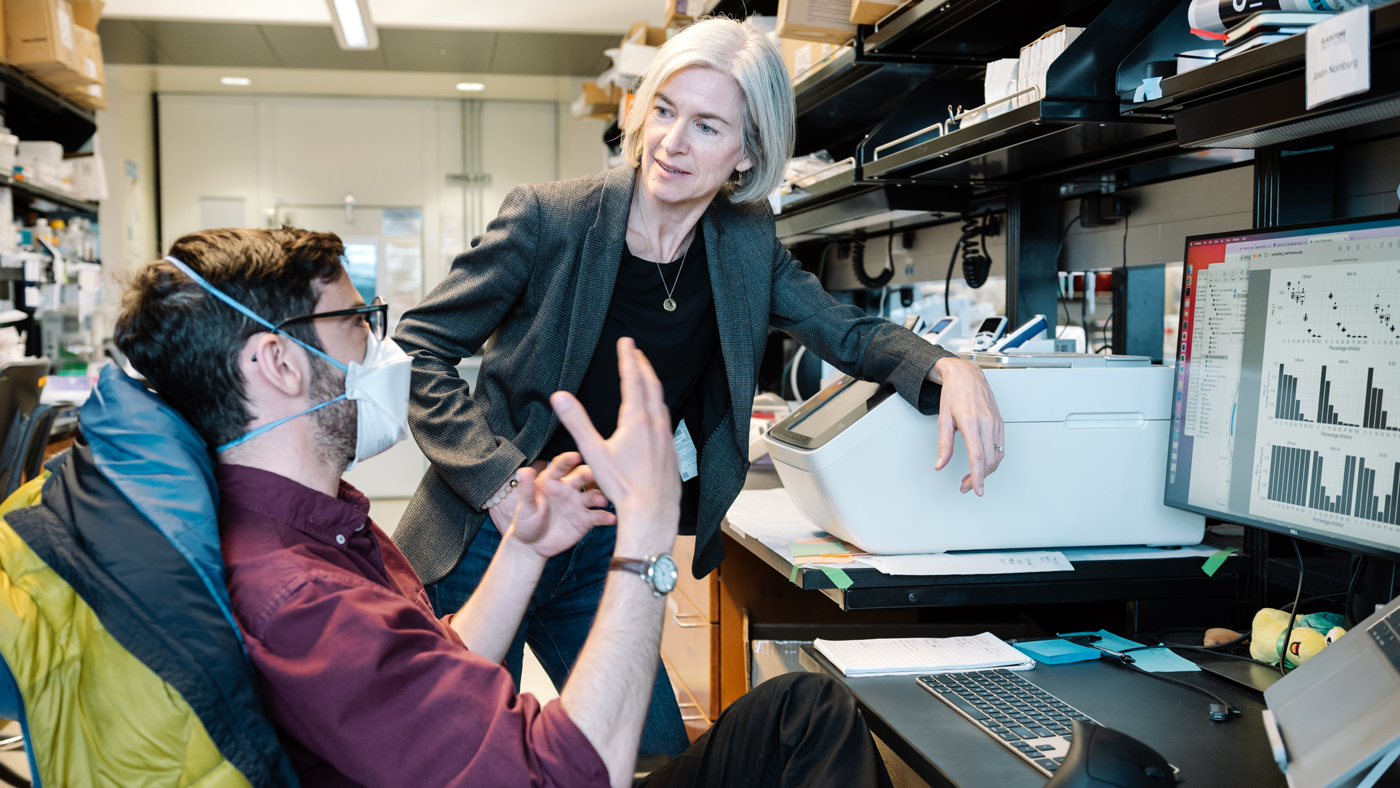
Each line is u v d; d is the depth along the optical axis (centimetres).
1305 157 144
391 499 645
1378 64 92
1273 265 124
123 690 69
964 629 169
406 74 631
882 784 96
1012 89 171
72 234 464
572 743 72
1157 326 224
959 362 134
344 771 74
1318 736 83
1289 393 120
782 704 105
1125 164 186
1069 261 228
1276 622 123
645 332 144
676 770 106
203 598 72
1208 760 94
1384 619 89
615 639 77
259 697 72
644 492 79
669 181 133
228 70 614
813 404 165
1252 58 105
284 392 84
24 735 74
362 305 89
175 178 686
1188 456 139
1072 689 115
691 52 130
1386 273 107
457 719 73
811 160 270
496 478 126
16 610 71
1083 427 144
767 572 208
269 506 82
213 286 81
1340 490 112
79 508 74
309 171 699
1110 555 145
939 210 237
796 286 156
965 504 143
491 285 137
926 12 183
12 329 391
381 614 76
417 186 711
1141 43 143
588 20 529
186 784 69
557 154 722
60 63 396
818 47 240
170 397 83
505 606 103
